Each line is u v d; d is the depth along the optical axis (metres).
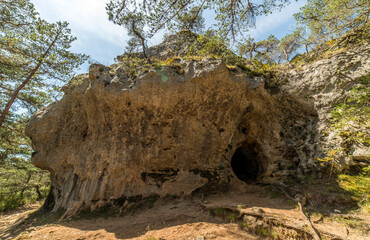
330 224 6.24
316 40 10.47
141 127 9.92
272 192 9.16
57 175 12.48
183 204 8.63
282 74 11.57
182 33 7.88
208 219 7.03
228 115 10.64
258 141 11.84
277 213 6.68
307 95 10.19
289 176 10.16
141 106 9.64
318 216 6.67
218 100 10.21
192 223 6.72
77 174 10.80
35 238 6.94
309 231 5.50
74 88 11.98
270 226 5.98
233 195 9.41
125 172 9.72
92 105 10.34
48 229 7.71
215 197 9.22
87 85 11.59
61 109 12.21
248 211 6.64
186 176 10.01
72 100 12.04
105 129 10.21
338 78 9.42
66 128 12.04
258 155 12.23
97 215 8.72
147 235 6.29
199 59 10.39
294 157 10.52
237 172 15.29
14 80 9.91
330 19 8.72
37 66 9.77
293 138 10.67
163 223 7.06
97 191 9.51
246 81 11.19
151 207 8.80
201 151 10.38
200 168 10.27
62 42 10.22
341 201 7.25
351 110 6.29
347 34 9.88
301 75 10.74
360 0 7.73
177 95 9.63
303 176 9.62
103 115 10.02
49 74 10.17
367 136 7.05
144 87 9.41
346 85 9.14
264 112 11.43
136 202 9.20
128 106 9.66
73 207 9.35
